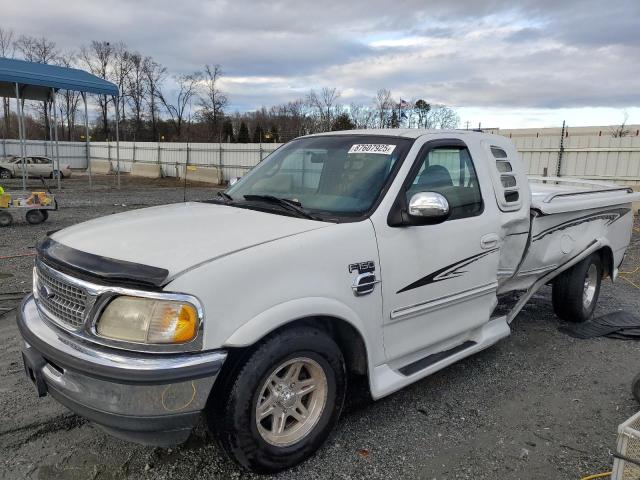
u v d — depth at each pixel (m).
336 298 2.94
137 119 66.44
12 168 30.55
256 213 3.35
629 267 8.67
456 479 2.93
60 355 2.53
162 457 3.03
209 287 2.48
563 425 3.55
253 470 2.77
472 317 4.02
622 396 3.99
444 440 3.31
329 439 3.27
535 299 6.59
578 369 4.48
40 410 3.52
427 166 3.64
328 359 2.95
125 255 2.64
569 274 5.40
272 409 2.81
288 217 3.26
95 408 2.46
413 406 3.75
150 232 2.96
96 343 2.47
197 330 2.44
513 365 4.54
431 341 3.69
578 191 5.57
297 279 2.78
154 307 2.41
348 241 3.04
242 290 2.57
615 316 5.82
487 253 3.99
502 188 4.23
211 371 2.45
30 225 12.17
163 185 28.11
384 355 3.35
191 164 33.41
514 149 4.58
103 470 2.90
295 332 2.78
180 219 3.24
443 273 3.63
